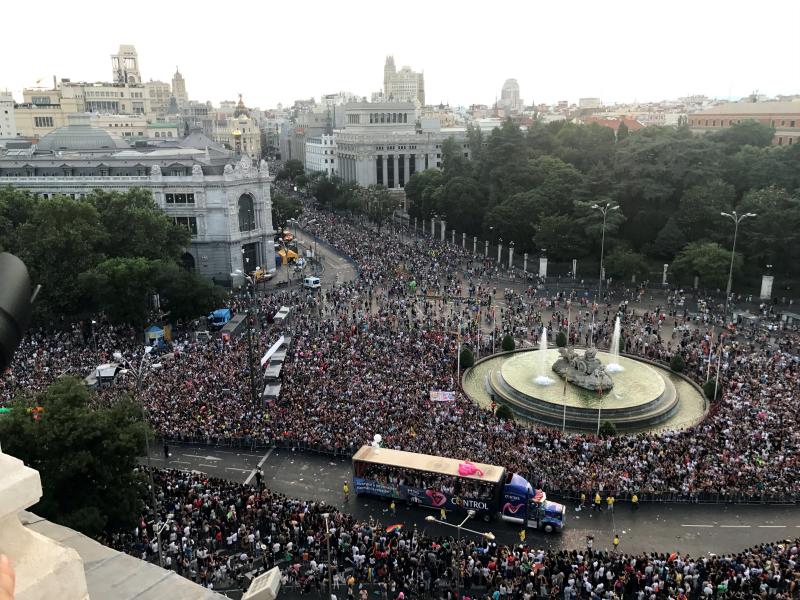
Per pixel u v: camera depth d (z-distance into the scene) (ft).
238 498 182.50
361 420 227.20
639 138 512.63
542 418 248.93
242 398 248.73
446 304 398.21
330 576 144.46
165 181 458.91
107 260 342.03
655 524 180.34
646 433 228.02
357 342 304.91
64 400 168.55
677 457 201.67
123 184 463.83
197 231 465.88
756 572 148.05
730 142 545.44
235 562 160.15
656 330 336.29
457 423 223.92
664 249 453.58
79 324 342.85
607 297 411.13
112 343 314.76
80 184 471.21
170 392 251.19
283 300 407.03
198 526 175.11
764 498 187.62
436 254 526.98
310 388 252.42
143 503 176.65
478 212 565.12
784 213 409.28
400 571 156.25
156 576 33.60
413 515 186.80
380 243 583.17
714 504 188.75
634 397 259.39
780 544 162.91
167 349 311.68
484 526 180.96
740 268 413.18
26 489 19.93
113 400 240.32
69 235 343.87
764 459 197.16
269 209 495.82
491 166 590.14
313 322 351.05
